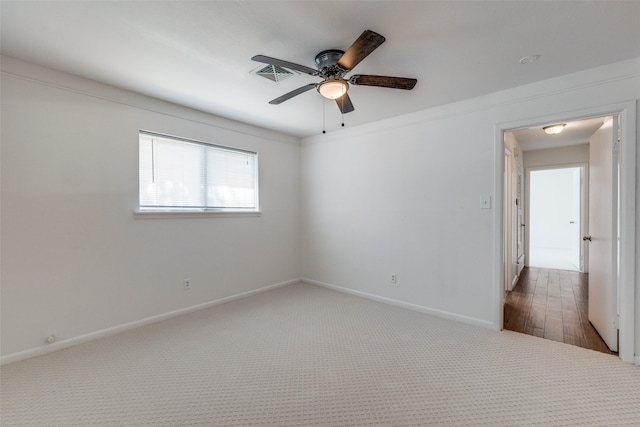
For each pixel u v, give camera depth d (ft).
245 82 8.54
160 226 10.17
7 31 6.10
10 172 7.36
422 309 10.99
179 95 9.59
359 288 13.00
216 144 11.71
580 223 17.65
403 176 11.45
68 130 8.21
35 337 7.72
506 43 6.45
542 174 27.27
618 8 5.25
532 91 8.51
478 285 9.67
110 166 9.00
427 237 10.83
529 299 12.42
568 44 6.48
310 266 15.12
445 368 7.14
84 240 8.52
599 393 6.17
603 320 8.54
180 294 10.69
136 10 5.41
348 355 7.79
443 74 7.93
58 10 5.40
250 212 13.01
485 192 9.48
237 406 5.81
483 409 5.70
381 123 12.09
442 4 5.18
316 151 14.70
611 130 7.94
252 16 5.57
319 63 7.00
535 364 7.30
